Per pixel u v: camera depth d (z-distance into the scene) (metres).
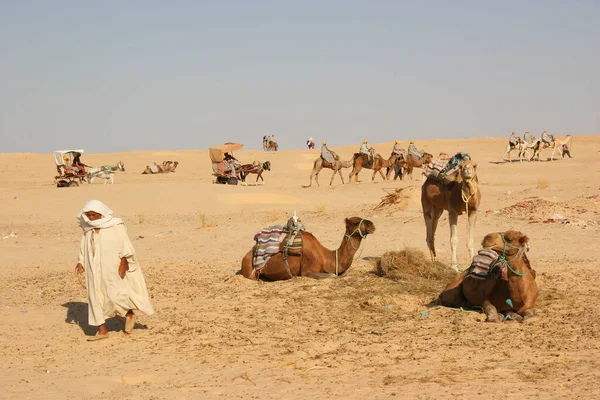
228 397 6.77
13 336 9.80
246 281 13.04
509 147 55.22
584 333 8.73
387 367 7.62
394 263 12.65
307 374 7.50
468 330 9.09
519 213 21.83
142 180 49.72
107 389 7.21
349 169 58.44
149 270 15.30
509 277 9.45
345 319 10.12
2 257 18.94
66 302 12.23
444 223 20.75
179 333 9.59
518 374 7.14
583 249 16.03
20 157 71.44
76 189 34.78
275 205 29.48
